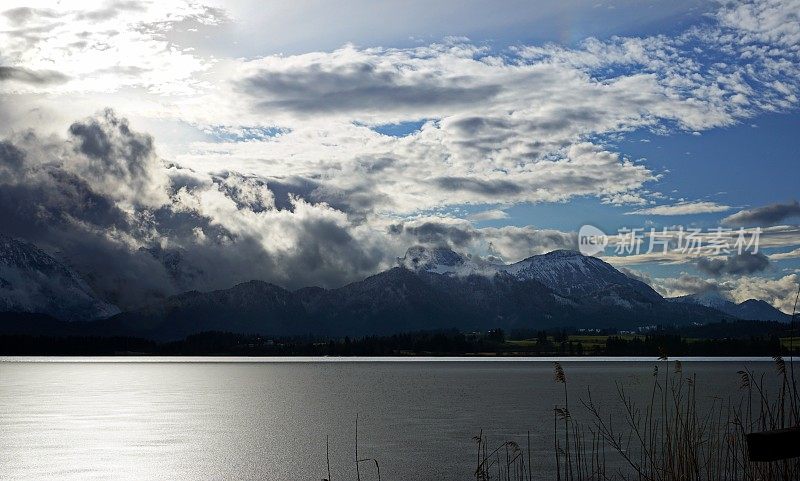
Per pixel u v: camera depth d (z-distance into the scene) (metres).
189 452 59.28
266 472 50.06
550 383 168.75
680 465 23.52
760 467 18.92
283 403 114.31
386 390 146.50
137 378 196.38
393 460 53.31
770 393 112.44
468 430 72.25
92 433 72.12
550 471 46.56
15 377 195.12
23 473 49.22
